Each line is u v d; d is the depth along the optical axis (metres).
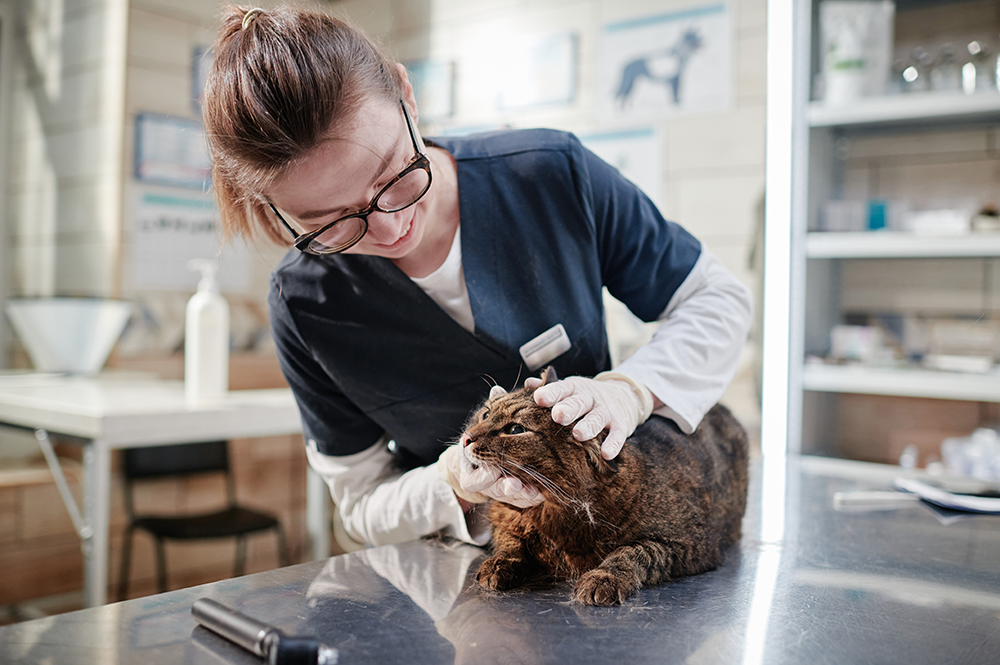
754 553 0.79
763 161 2.46
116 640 0.54
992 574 0.73
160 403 1.90
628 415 0.70
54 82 2.87
